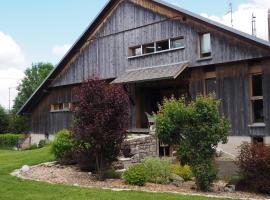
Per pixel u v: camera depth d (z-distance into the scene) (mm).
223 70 19609
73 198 10000
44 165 16078
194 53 20562
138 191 11125
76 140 13586
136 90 23953
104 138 12984
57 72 28906
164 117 13172
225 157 18969
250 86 18750
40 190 11047
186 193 11352
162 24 22172
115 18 24891
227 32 19031
